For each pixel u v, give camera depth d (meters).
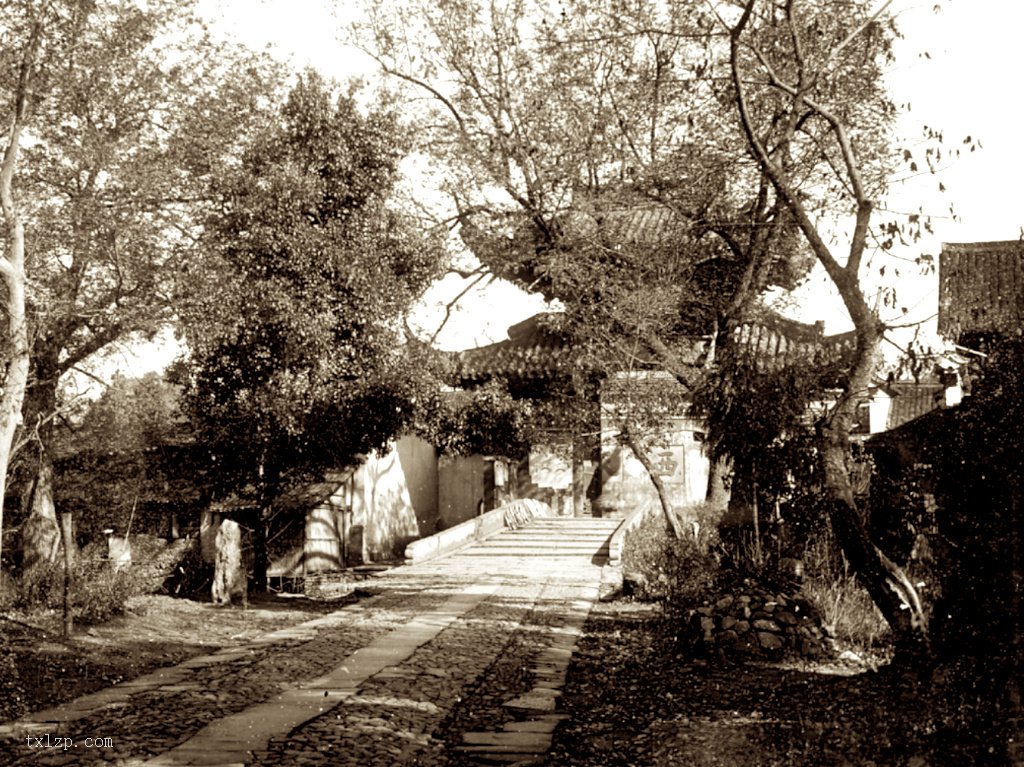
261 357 24.61
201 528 27.31
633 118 21.67
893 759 8.28
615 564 24.20
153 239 21.59
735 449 15.23
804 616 13.96
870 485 14.61
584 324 21.73
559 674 13.24
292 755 9.30
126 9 21.48
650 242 21.89
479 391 31.02
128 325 21.75
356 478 32.03
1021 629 8.74
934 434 11.20
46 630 15.20
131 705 11.18
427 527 38.03
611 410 22.86
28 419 22.53
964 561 9.64
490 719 11.03
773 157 15.41
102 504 27.75
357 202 26.42
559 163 22.77
